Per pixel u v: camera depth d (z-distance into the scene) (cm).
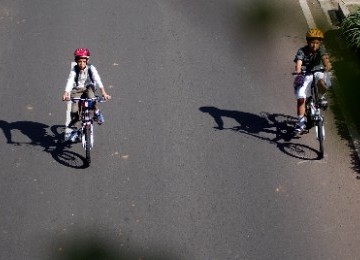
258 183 2767
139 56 3734
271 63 3666
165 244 2453
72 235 2498
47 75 3569
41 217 2584
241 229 2523
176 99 3344
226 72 3591
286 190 2730
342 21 3922
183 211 2611
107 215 2594
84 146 2833
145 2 4344
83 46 3834
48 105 3309
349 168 2859
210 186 2748
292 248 2439
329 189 2738
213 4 4275
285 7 4106
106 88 3422
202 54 3759
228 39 3900
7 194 2706
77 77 2761
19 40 3909
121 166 2869
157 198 2681
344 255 2419
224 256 2398
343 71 3544
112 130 3097
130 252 2419
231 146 3000
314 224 2555
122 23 4088
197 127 3128
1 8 4256
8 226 2536
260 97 3375
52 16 4172
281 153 2953
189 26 4050
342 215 2602
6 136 3067
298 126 2967
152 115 3212
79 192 2716
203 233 2505
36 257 2397
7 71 3597
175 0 4366
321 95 2902
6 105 3300
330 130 3109
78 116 2878
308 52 2809
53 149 2986
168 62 3678
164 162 2894
